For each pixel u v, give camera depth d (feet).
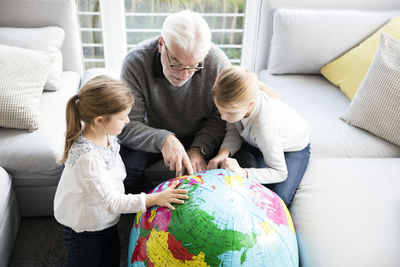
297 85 6.65
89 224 3.78
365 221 3.99
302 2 6.75
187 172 4.81
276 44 6.71
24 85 5.13
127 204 3.57
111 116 3.42
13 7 6.11
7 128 5.10
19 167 4.82
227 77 3.77
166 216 3.38
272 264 3.20
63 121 5.37
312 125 5.60
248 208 3.36
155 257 3.27
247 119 4.26
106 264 4.15
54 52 6.03
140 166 4.91
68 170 3.56
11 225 4.89
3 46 5.34
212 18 7.71
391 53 5.27
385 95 5.18
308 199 4.43
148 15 7.57
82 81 6.50
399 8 6.87
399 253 3.62
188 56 3.85
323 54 6.64
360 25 6.43
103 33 7.55
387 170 4.76
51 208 5.39
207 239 3.13
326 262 3.68
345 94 6.38
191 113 5.07
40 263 4.91
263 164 4.81
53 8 6.22
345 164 4.89
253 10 7.49
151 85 4.68
